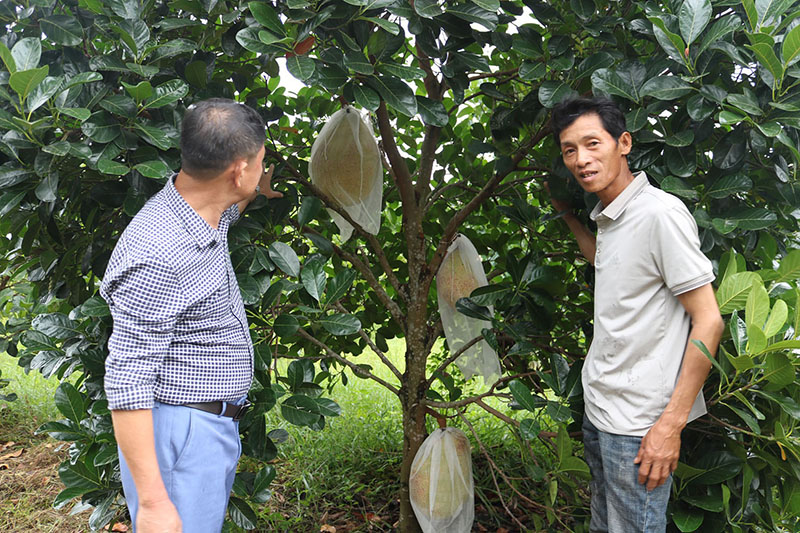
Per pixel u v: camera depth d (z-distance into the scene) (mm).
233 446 1910
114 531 3258
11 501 3578
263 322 2301
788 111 1876
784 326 1923
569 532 2486
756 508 2074
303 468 3717
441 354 4230
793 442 1877
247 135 1732
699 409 1932
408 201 2918
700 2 1936
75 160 2100
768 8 1928
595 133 1896
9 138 1811
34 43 1823
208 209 1805
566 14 2602
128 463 1633
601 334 1974
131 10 2004
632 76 2123
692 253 1773
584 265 3059
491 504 3449
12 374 5582
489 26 2053
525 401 2201
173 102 2037
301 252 3207
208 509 1814
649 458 1822
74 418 2221
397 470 3814
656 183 2164
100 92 1915
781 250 2301
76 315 2301
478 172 3131
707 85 1925
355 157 2572
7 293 3994
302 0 1866
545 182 2652
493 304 2486
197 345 1756
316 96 3326
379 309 3545
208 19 2295
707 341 1753
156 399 1730
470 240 3143
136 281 1621
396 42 2102
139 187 1976
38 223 2314
